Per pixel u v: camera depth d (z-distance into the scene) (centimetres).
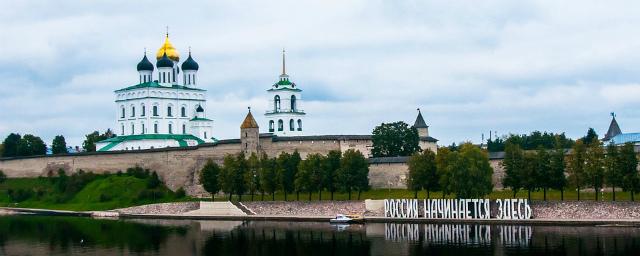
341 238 17362
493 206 19150
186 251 16550
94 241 18250
